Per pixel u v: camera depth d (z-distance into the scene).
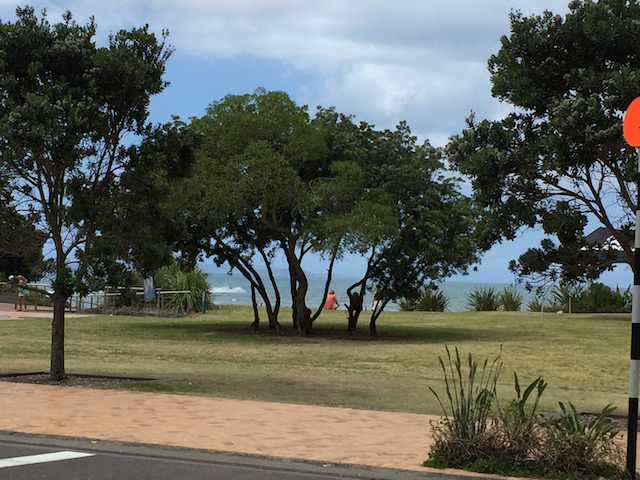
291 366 17.78
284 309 46.56
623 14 13.65
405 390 13.95
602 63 13.48
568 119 11.98
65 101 12.80
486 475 7.45
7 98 13.42
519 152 13.07
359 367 17.78
